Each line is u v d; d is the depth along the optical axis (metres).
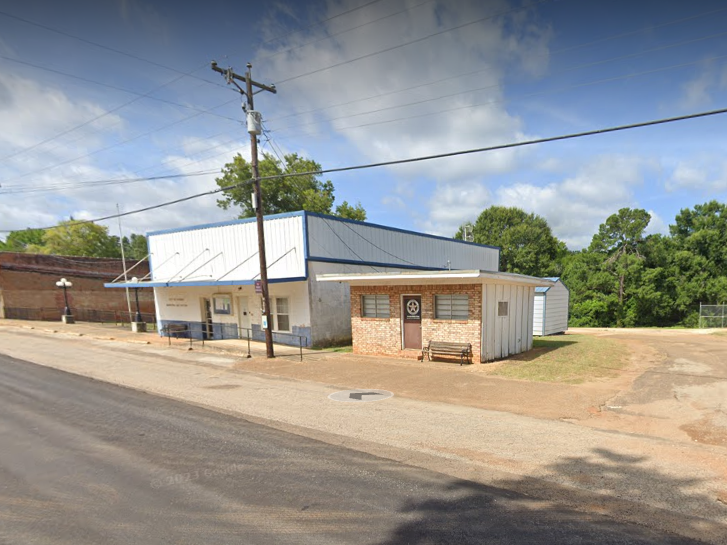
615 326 40.69
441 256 26.09
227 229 18.94
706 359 12.70
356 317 14.85
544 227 48.16
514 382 9.70
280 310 17.56
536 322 23.06
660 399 7.87
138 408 8.08
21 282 27.47
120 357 14.44
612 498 4.22
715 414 6.84
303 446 5.91
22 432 6.62
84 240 48.25
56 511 4.10
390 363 12.74
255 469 5.12
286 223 16.84
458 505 4.13
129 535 3.65
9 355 14.86
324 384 10.08
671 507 4.01
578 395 8.35
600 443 5.73
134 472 5.05
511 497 4.29
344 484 4.66
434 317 13.24
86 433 6.57
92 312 30.67
